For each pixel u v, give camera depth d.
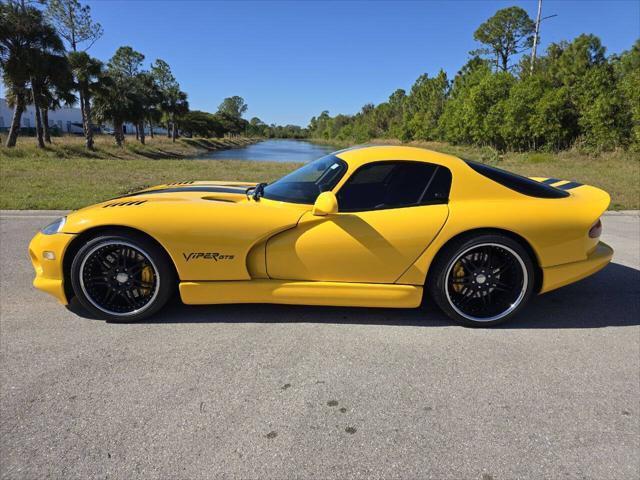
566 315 3.20
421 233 2.80
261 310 3.13
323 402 2.10
